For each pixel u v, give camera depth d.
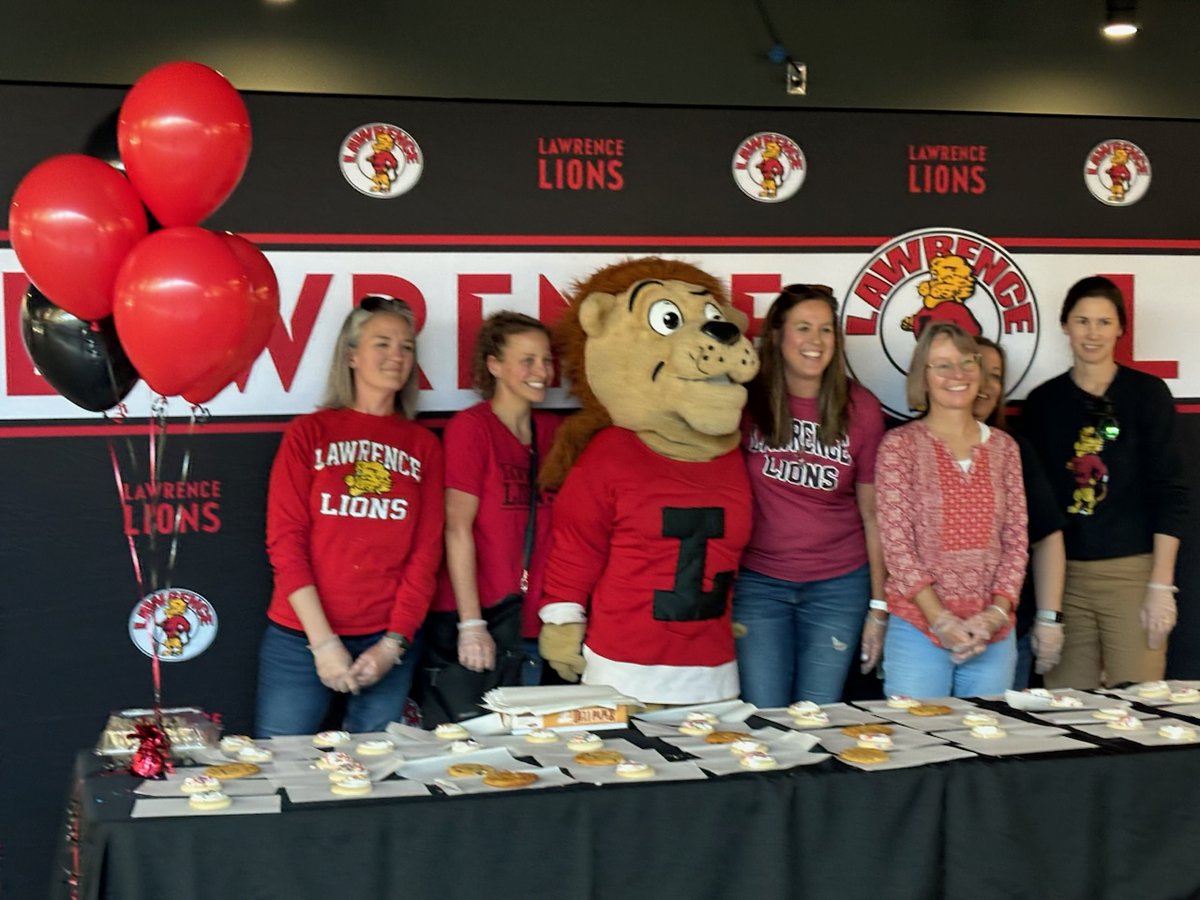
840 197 4.39
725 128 4.30
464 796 2.38
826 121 4.37
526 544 3.88
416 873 2.33
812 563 3.99
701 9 4.26
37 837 3.92
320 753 2.73
